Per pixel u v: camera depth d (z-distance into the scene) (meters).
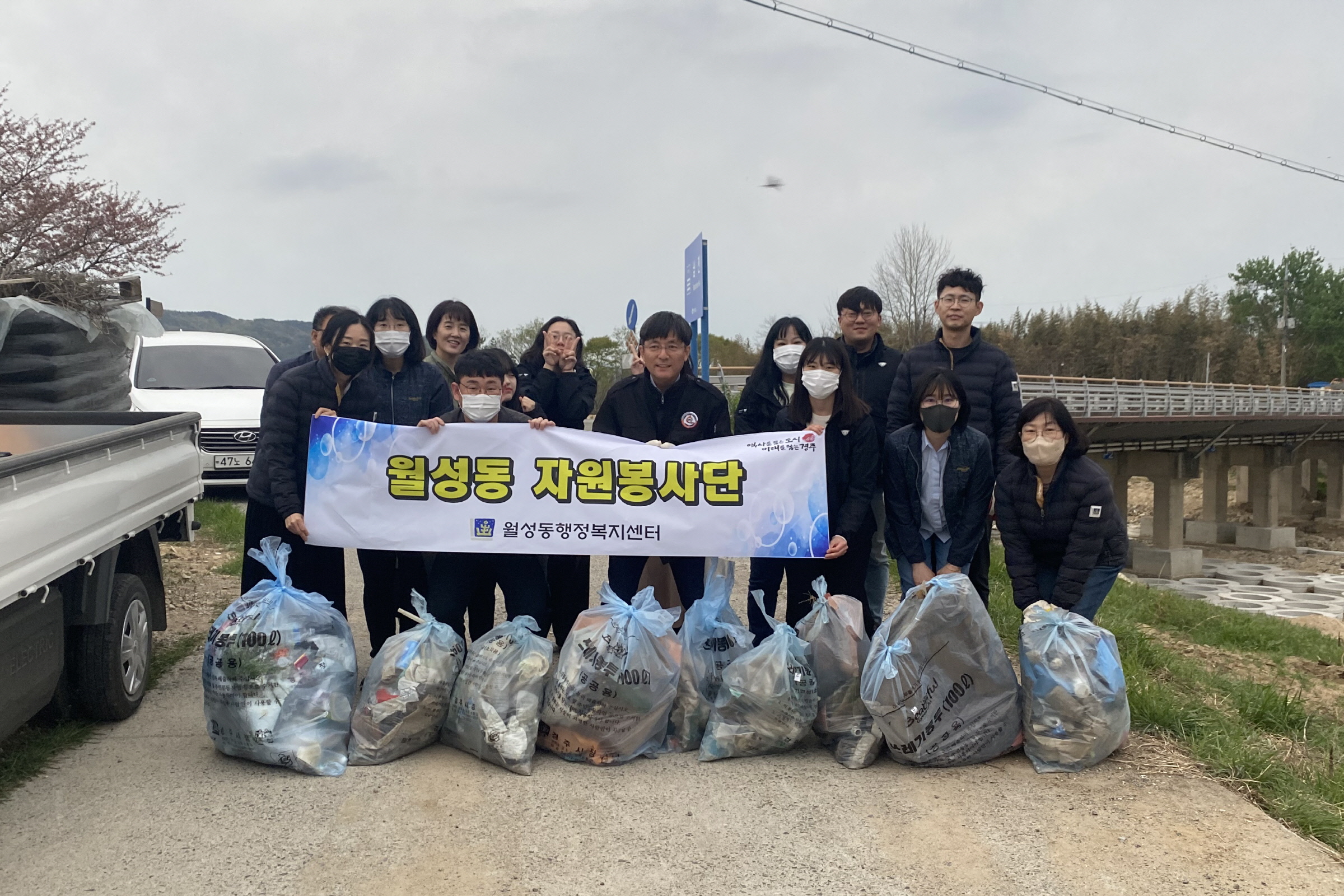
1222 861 3.08
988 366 4.86
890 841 3.20
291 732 3.65
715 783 3.65
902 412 4.88
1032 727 3.84
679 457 4.36
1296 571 37.22
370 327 4.58
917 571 4.37
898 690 3.70
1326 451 53.03
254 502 4.51
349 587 7.25
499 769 3.73
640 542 4.34
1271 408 44.47
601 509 4.34
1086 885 2.93
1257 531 43.56
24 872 2.93
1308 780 3.97
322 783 3.59
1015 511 4.24
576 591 4.91
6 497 3.18
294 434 4.45
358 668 5.02
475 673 3.84
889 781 3.70
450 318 5.16
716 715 3.89
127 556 4.68
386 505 4.35
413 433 4.35
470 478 4.36
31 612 3.53
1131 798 3.55
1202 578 35.44
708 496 4.34
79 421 5.63
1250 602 28.81
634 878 2.95
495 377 4.38
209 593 6.87
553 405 5.46
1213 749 3.97
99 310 7.22
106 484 3.99
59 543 3.53
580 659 3.76
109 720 4.26
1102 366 74.31
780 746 3.89
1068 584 4.10
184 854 3.05
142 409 10.48
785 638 3.89
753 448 4.34
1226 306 86.31
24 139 9.15
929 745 3.75
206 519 9.30
